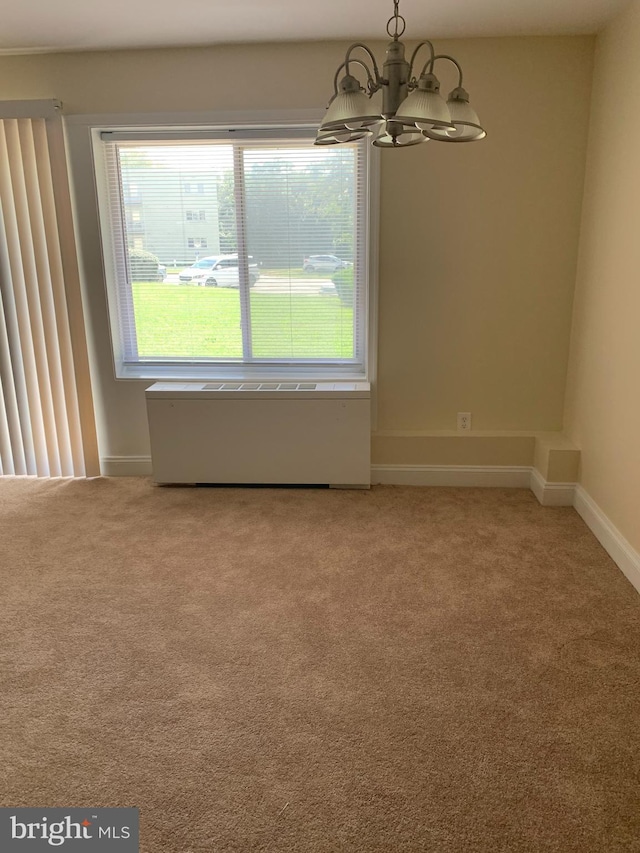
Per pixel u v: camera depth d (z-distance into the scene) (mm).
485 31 3098
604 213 3025
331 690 1966
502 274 3467
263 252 3674
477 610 2402
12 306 3709
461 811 1530
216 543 2990
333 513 3328
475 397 3650
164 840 1459
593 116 3184
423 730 1795
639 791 1584
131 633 2275
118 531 3135
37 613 2410
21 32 3061
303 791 1592
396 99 1772
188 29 3047
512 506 3404
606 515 2938
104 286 3664
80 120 3428
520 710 1870
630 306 2705
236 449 3619
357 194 3539
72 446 3865
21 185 3514
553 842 1448
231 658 2129
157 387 3678
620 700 1909
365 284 3607
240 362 3852
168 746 1746
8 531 3145
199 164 3572
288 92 3330
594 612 2385
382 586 2586
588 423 3207
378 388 3674
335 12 2840
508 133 3283
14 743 1761
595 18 2930
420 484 3727
